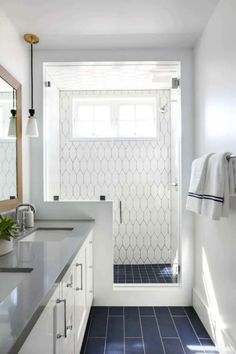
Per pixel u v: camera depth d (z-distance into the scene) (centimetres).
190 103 261
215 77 199
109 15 203
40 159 261
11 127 213
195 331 224
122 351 198
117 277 319
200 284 243
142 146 364
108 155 364
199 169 188
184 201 263
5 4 189
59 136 359
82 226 227
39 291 95
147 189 364
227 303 180
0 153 193
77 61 259
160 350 200
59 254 139
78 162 363
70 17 205
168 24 217
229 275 176
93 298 265
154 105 366
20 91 230
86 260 212
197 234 252
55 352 116
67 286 140
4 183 199
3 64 201
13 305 84
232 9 168
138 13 201
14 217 218
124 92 361
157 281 305
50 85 288
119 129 367
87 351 198
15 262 127
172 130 338
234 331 169
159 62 262
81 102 368
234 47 166
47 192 278
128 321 239
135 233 364
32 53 250
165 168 363
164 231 364
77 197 363
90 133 367
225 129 180
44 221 255
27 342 81
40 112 260
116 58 259
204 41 225
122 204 364
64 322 129
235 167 161
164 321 239
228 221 177
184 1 188
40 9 195
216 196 160
